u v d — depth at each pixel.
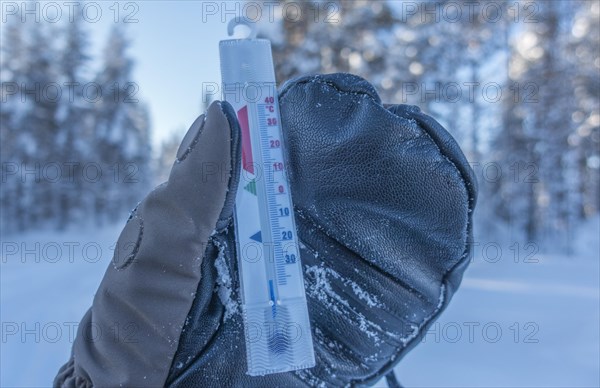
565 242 6.89
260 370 0.34
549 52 7.04
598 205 8.39
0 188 8.62
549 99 6.95
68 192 9.07
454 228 0.36
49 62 9.09
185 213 0.33
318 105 0.36
